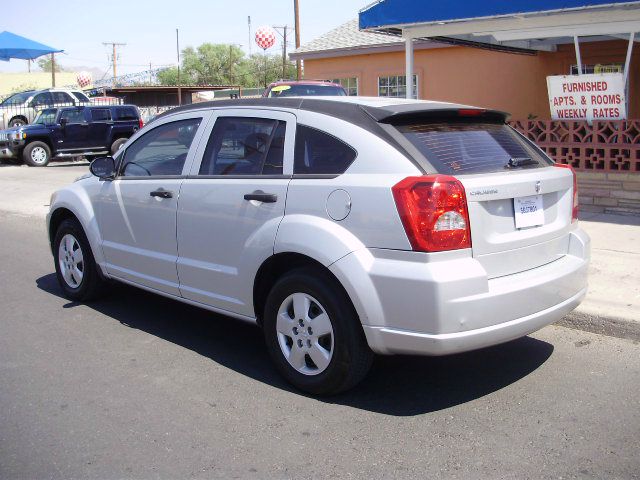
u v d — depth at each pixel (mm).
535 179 4152
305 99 4531
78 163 23266
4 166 21516
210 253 4816
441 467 3418
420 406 4125
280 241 4207
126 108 22672
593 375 4539
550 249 4340
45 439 3742
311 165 4246
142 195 5344
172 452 3592
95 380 4555
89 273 6203
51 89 26891
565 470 3367
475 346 3783
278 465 3461
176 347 5195
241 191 4543
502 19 9805
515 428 3818
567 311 4363
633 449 3566
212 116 5016
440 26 10430
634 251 7098
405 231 3691
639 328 5102
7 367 4793
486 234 3883
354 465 3449
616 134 9031
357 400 4223
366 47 17812
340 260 3883
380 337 3828
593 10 8789
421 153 3910
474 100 16234
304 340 4238
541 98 15156
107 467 3447
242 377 4605
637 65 13766
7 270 7836
